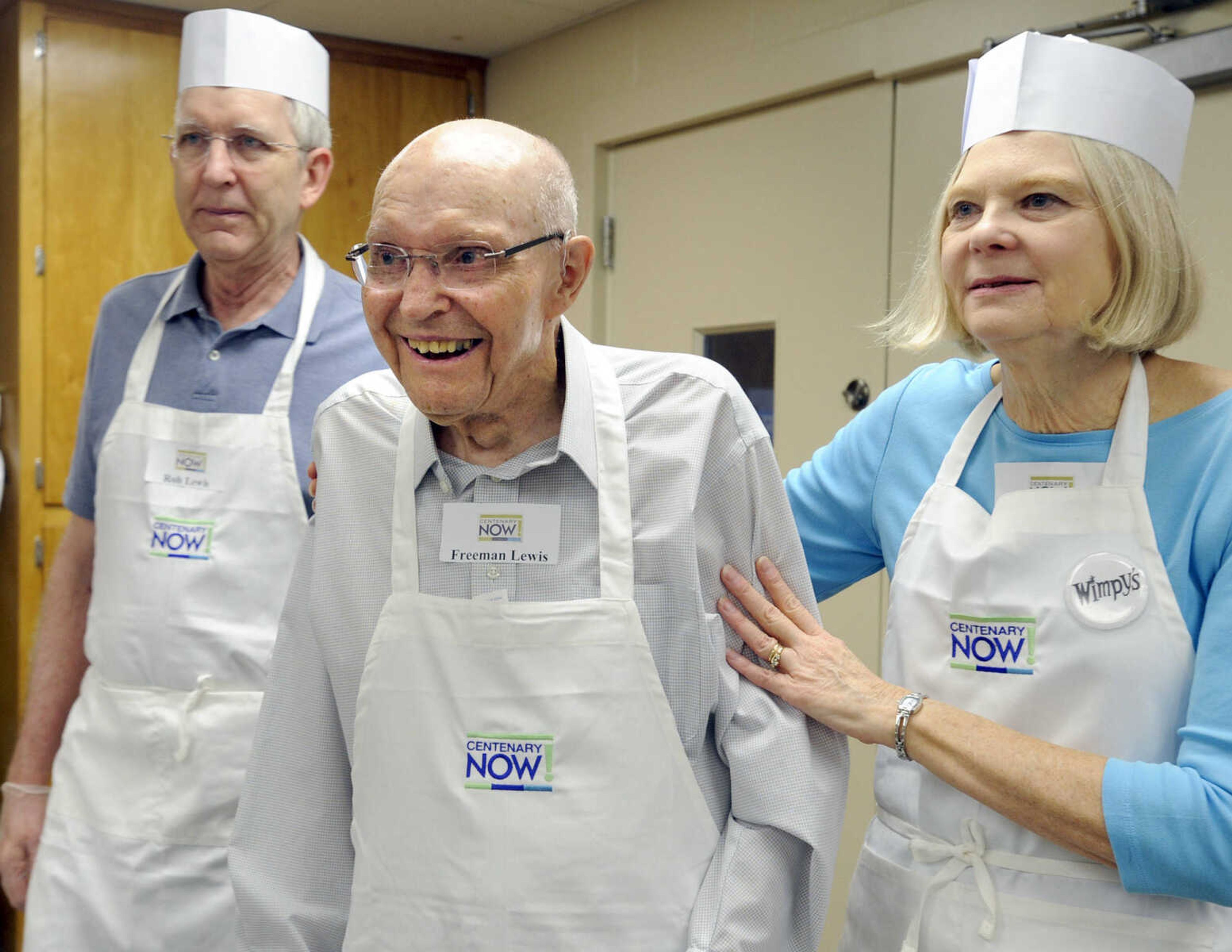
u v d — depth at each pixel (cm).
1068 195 111
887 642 133
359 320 178
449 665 113
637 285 309
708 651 117
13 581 297
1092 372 119
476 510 116
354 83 326
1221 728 105
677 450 117
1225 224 189
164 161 301
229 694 166
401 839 113
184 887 166
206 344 174
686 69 286
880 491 137
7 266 301
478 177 103
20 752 193
